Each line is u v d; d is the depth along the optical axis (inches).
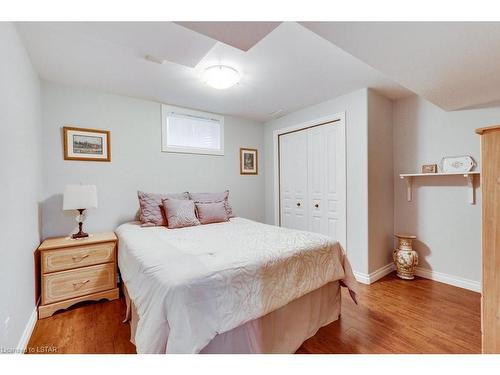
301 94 112.3
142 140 116.9
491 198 42.2
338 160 117.7
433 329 69.7
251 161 157.2
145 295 50.5
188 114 131.4
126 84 99.5
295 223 143.1
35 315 74.6
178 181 127.9
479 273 94.9
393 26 46.9
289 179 147.0
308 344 63.7
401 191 117.5
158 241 74.9
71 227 99.3
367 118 104.7
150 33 59.8
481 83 73.6
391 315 77.8
